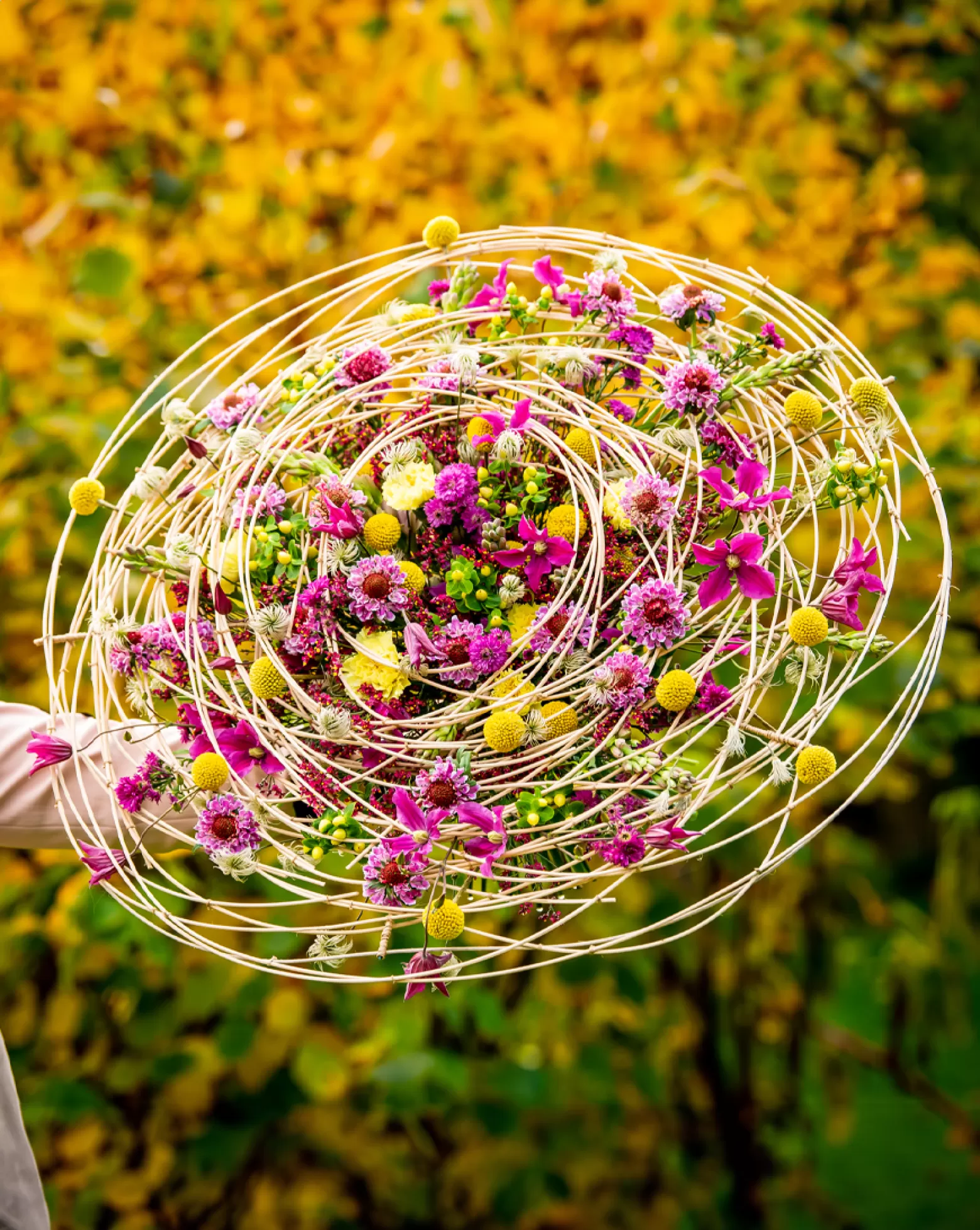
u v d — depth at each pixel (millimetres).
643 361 1981
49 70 2932
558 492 1962
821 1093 5219
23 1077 3061
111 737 2002
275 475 1920
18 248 2871
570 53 3100
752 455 1940
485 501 1913
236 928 1900
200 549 1923
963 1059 6332
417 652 1867
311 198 2947
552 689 1872
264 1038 3098
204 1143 3170
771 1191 4227
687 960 3740
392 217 2963
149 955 2840
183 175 3016
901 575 3254
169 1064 2982
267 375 2873
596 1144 3768
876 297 3176
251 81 3033
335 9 3008
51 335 2877
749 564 1878
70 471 2912
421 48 3000
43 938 2980
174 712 2199
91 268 2742
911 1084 4164
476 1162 3656
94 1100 2996
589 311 1968
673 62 3029
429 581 1943
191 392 2875
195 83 3000
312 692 1922
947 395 3250
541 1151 3672
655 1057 3766
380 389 1984
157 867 1938
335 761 1910
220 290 2990
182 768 1934
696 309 1972
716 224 2805
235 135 2875
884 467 1943
